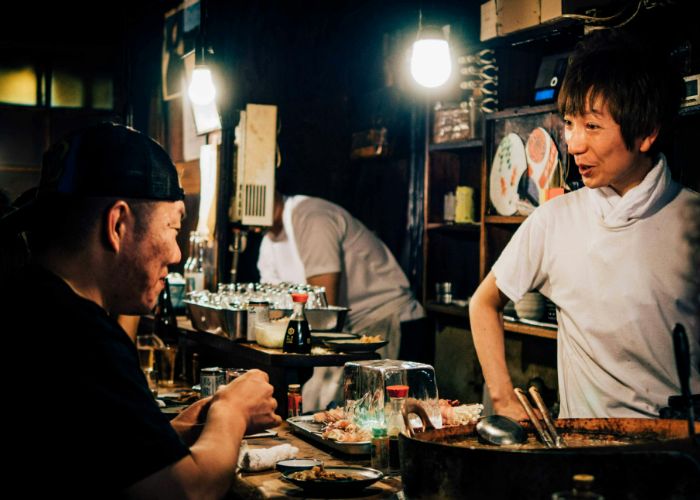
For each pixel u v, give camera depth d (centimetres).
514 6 369
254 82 494
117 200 152
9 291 143
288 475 197
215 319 342
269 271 454
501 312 248
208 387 273
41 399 133
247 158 407
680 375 140
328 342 303
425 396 227
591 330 224
